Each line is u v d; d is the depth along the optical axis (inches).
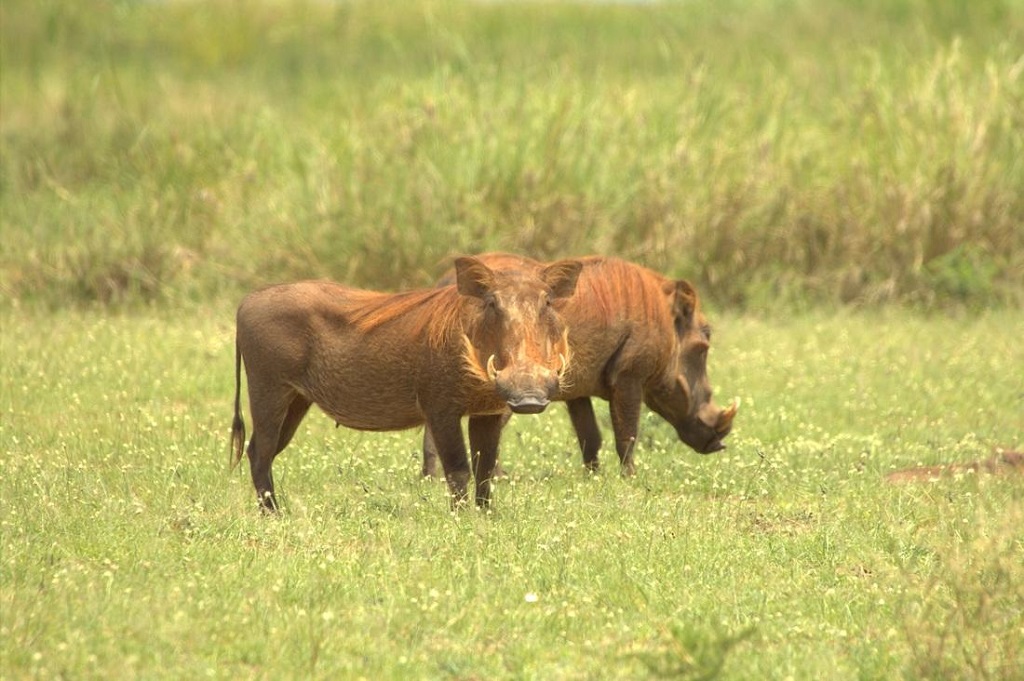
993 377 1628.9
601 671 719.1
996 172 2151.8
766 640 775.1
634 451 1253.1
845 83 2442.2
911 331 1872.5
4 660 687.1
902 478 1185.4
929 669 706.8
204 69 3132.4
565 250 1958.7
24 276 1946.4
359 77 2691.9
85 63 2930.6
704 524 1004.6
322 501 1055.6
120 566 857.5
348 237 1931.6
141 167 2215.8
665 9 3282.5
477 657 738.2
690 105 2181.3
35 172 2304.4
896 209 2108.8
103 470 1118.4
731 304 2030.0
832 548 955.3
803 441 1280.8
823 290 2062.0
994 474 1165.1
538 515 1017.5
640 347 1187.9
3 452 1165.7
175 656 712.4
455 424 1013.8
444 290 1021.8
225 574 847.1
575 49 2839.6
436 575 867.4
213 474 1128.8
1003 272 2101.4
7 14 3097.9
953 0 2908.5
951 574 847.7
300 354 1042.7
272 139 2263.8
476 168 1991.9
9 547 866.8
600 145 2078.0
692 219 2060.8
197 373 1537.9
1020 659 717.3
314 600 808.3
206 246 2027.6
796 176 2159.2
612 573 881.5
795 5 3139.8
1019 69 2263.8
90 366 1530.5
